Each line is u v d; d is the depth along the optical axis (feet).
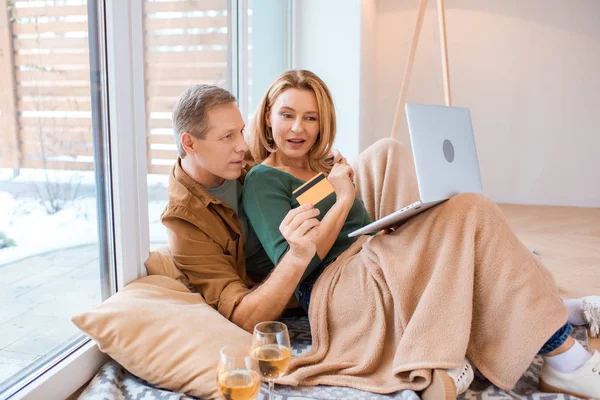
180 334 4.75
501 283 4.53
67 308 4.98
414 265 4.73
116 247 5.43
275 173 5.73
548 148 16.25
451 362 4.36
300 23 12.29
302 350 5.52
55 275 4.80
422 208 4.66
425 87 16.63
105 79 5.25
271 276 5.25
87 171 5.15
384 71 16.75
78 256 5.08
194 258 5.57
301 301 5.75
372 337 4.94
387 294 4.91
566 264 9.64
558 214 14.89
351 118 12.37
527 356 4.44
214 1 7.91
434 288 4.56
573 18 15.62
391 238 4.99
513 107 16.26
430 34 16.35
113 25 5.17
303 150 5.92
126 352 4.68
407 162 6.68
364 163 6.87
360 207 6.08
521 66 16.05
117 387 4.71
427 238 4.73
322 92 5.87
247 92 8.94
